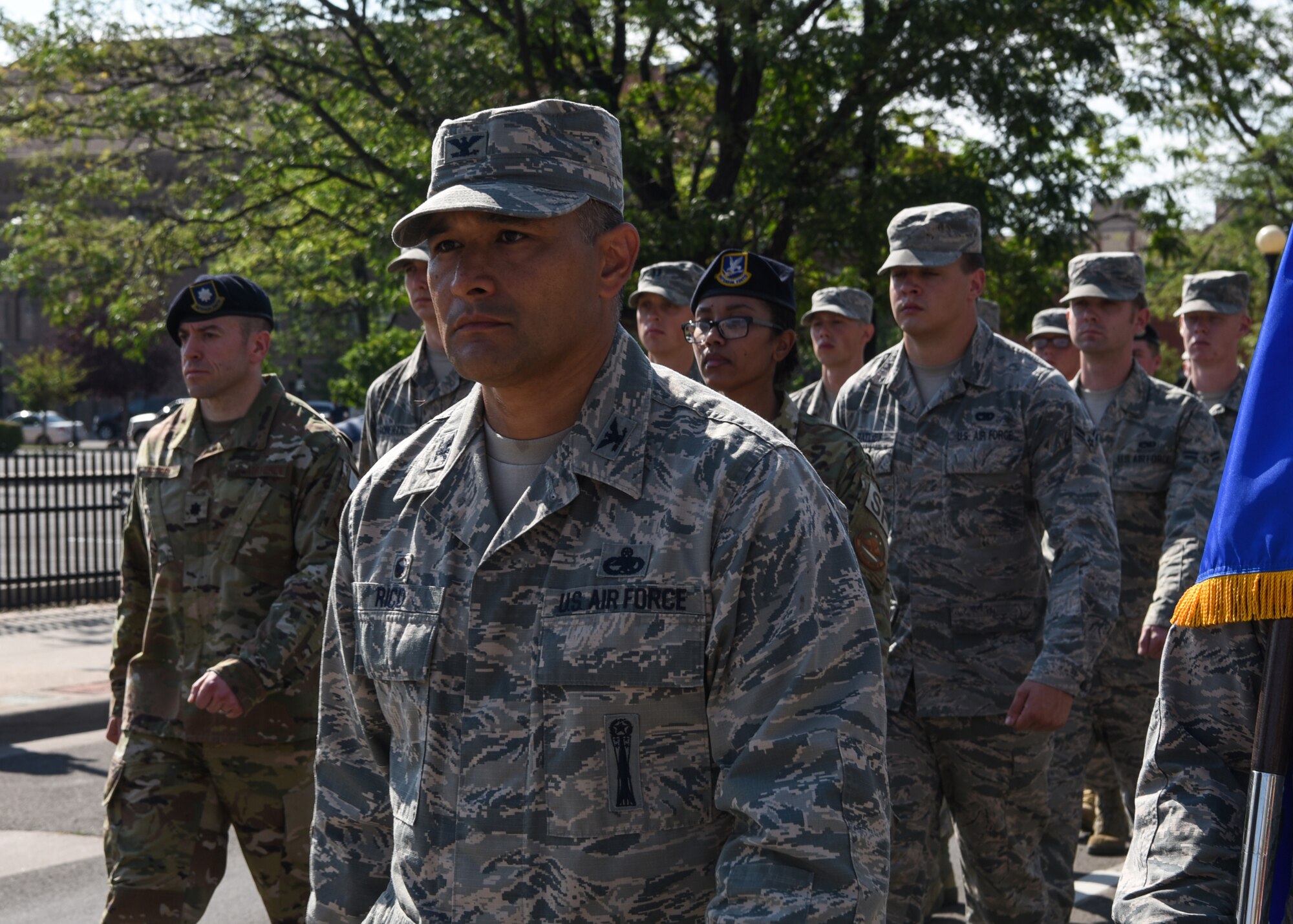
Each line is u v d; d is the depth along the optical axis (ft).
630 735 5.51
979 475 12.96
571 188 5.85
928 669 12.85
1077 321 18.16
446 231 5.82
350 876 6.48
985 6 39.40
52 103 53.83
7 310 243.81
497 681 5.73
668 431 5.86
